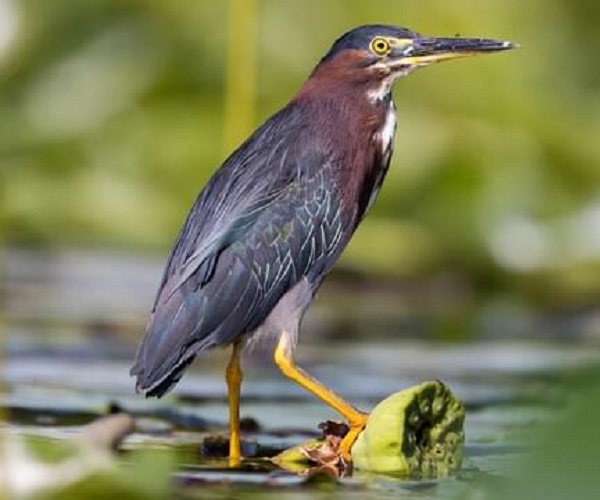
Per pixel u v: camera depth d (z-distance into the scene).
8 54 19.39
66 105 19.41
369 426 9.77
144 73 19.41
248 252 10.91
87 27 19.55
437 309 17.56
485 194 18.61
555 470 6.69
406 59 11.59
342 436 10.22
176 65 19.44
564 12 20.28
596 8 20.33
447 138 18.88
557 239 18.39
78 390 12.38
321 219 11.20
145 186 19.08
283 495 9.01
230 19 18.38
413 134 18.81
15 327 15.24
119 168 19.20
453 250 18.34
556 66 20.06
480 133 19.05
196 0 19.53
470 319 17.02
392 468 9.72
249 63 17.00
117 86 19.41
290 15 19.05
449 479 9.47
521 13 20.06
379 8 19.39
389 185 18.50
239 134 17.06
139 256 18.81
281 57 18.83
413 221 18.50
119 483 7.52
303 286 11.15
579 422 6.67
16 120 19.38
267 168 11.18
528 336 15.88
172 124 19.20
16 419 11.12
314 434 10.96
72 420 11.11
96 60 19.48
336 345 15.07
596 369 6.71
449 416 9.90
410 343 15.30
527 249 18.33
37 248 18.94
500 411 11.91
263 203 11.05
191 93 19.39
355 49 11.59
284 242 11.04
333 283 18.14
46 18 19.44
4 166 19.25
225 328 10.85
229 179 11.12
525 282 18.19
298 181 11.20
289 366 10.92
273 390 12.89
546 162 19.09
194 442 10.59
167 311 10.73
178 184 18.97
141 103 19.36
